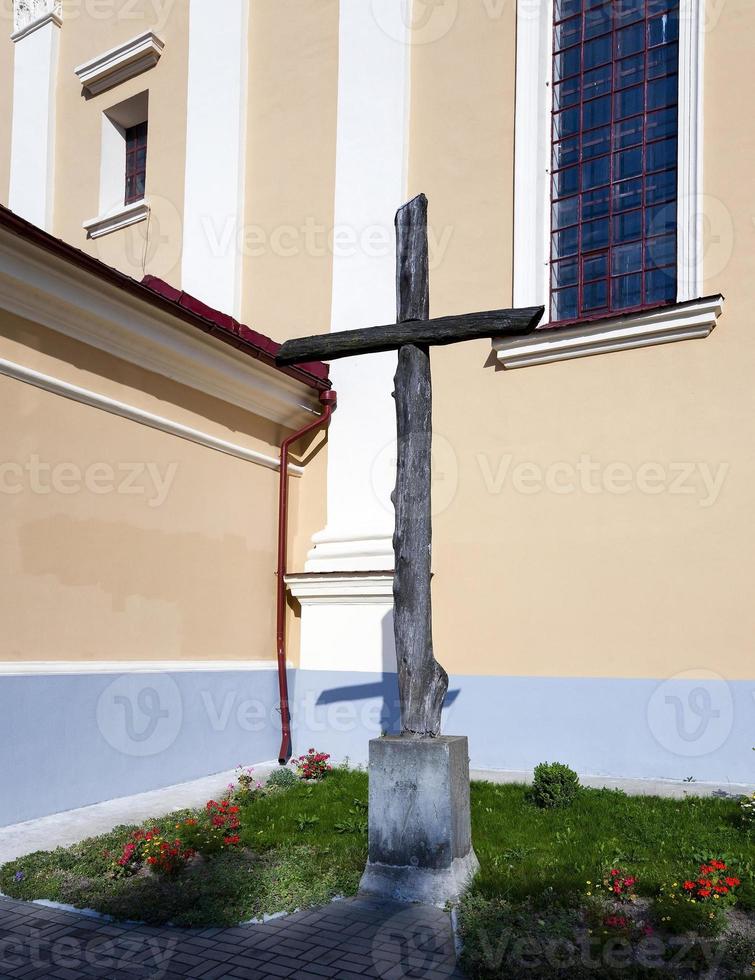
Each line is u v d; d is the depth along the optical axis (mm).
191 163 10859
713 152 7781
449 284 8969
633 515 7730
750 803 5695
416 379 5176
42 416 6441
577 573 7906
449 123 9219
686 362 7645
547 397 8242
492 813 6039
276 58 10461
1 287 6043
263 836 5543
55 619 6477
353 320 9445
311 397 9289
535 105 8812
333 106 9930
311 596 8844
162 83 11414
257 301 10156
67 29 12680
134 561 7195
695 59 7938
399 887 4609
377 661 8523
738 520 7309
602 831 5543
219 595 8125
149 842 5102
